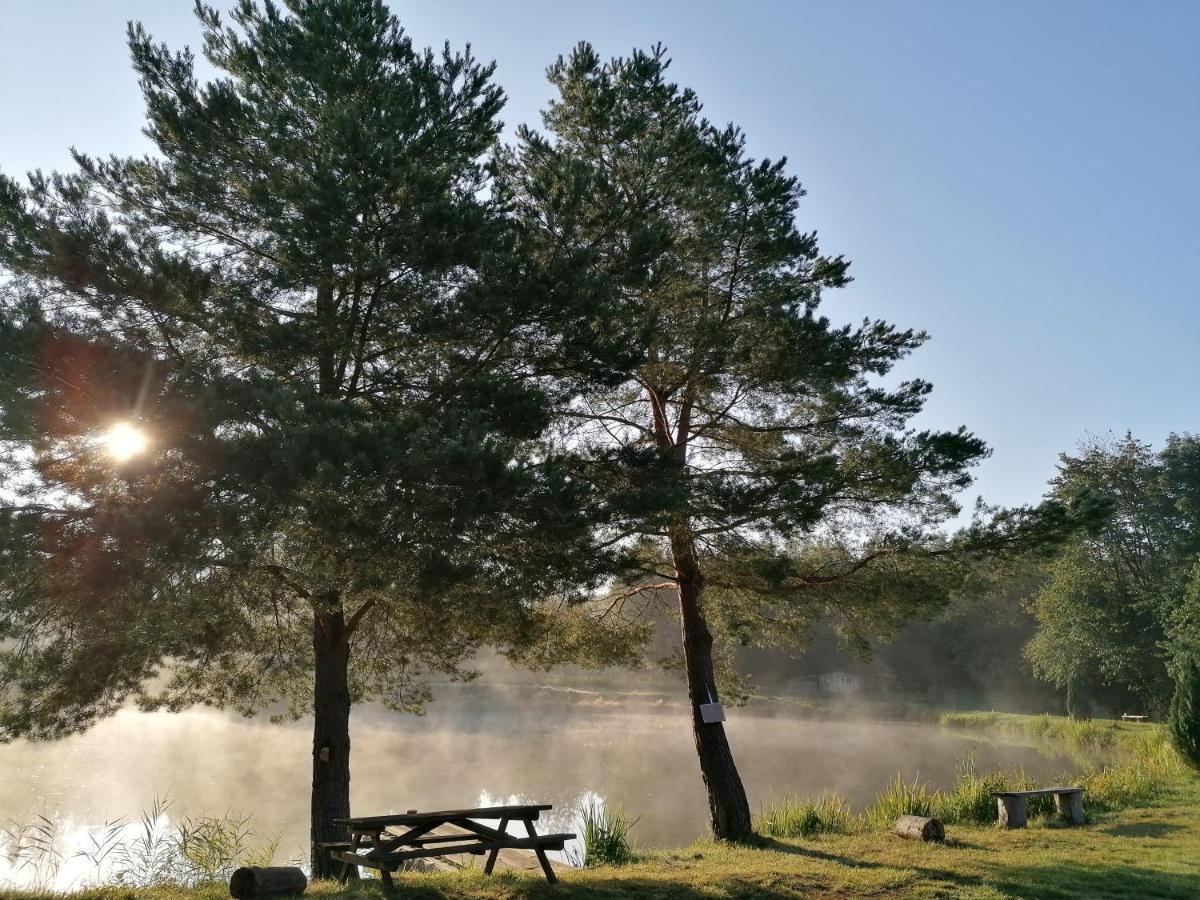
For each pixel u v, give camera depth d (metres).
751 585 12.66
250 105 10.47
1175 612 34.84
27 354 7.31
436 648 12.12
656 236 10.26
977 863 10.18
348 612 10.81
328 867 10.08
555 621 13.07
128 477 7.28
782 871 9.58
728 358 11.69
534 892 8.05
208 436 7.24
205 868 11.23
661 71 13.09
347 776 10.62
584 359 9.81
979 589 12.41
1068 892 8.66
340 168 9.23
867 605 12.57
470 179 10.50
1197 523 45.41
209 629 9.68
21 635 8.17
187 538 7.00
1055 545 11.62
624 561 9.91
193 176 10.14
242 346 9.48
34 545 7.28
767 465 11.74
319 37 10.29
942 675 73.94
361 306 9.93
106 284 8.74
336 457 7.23
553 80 13.77
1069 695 47.25
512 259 9.20
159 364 7.66
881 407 12.26
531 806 8.80
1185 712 19.25
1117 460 47.91
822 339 11.82
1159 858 10.50
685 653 13.09
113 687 9.26
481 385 9.07
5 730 8.74
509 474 7.71
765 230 12.03
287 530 7.84
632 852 12.21
